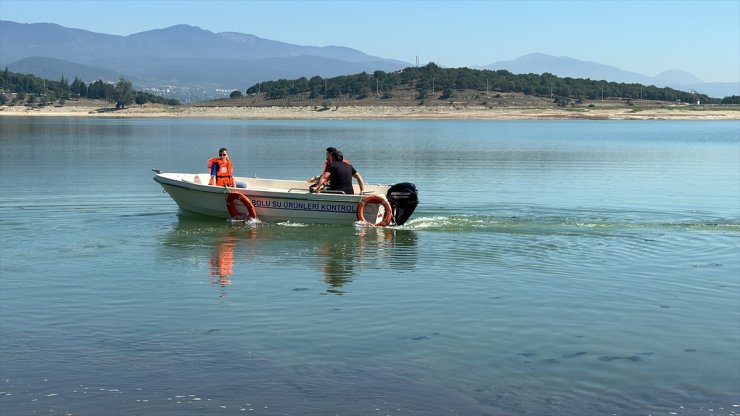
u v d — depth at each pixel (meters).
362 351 9.92
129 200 24.08
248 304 12.18
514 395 8.59
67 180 29.92
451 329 10.88
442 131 90.56
